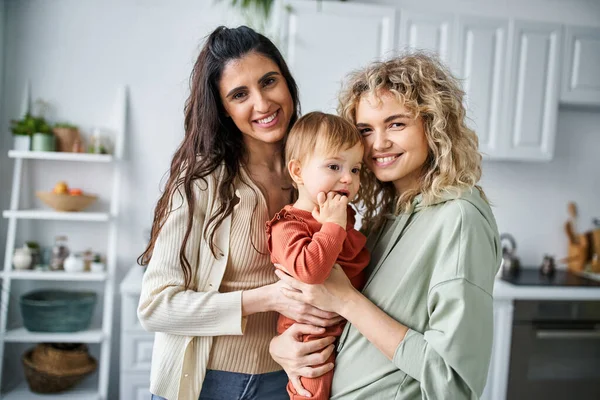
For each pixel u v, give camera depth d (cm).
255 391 126
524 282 270
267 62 126
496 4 304
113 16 275
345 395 110
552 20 311
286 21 252
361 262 117
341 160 112
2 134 271
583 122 324
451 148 110
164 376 121
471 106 271
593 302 265
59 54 273
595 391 268
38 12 270
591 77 284
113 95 278
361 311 106
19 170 262
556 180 324
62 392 257
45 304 247
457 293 96
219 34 130
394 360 101
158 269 121
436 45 264
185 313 116
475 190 110
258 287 126
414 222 112
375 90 109
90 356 261
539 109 279
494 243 106
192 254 123
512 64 273
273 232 115
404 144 109
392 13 258
